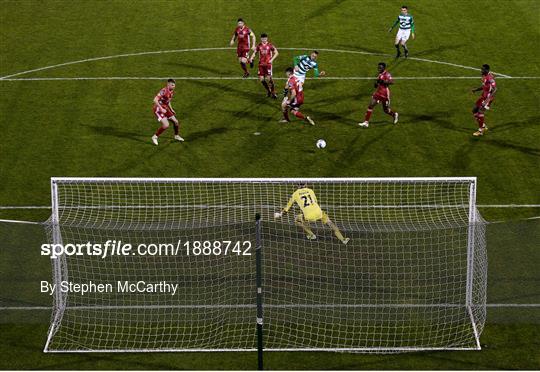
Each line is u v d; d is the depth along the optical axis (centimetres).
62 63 7788
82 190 5878
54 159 6294
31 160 6284
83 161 6272
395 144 6500
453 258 5150
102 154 6359
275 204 5675
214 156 6331
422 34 8375
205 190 5856
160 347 4506
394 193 5847
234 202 5703
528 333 4600
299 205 5244
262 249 5197
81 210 5647
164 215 5578
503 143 6531
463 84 7425
